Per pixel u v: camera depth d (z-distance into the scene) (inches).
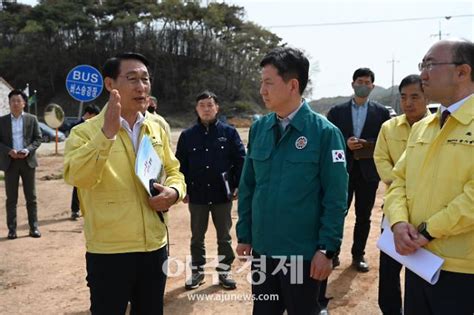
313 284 101.7
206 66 2785.4
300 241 100.3
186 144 177.8
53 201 376.5
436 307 90.8
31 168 256.7
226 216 179.0
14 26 2760.8
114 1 2778.1
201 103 174.6
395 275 140.2
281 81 98.6
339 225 98.2
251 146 112.6
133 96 101.3
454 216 84.9
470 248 87.7
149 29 2805.1
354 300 164.7
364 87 184.4
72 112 2571.4
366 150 184.5
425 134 96.7
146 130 109.2
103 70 104.0
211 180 175.6
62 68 2694.4
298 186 99.3
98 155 92.1
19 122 255.1
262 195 103.3
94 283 101.7
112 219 99.2
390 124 152.3
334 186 98.6
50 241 248.8
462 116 88.7
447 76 89.8
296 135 100.7
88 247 102.7
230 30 2915.8
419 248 91.6
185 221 293.1
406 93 143.6
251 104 2620.6
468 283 88.0
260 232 103.8
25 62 2650.1
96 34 2770.7
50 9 2677.2
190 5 2795.3
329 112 198.1
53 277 191.6
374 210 308.8
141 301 107.2
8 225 255.3
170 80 2711.6
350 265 200.8
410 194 96.6
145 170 101.2
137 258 102.1
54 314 155.9
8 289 178.4
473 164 85.8
